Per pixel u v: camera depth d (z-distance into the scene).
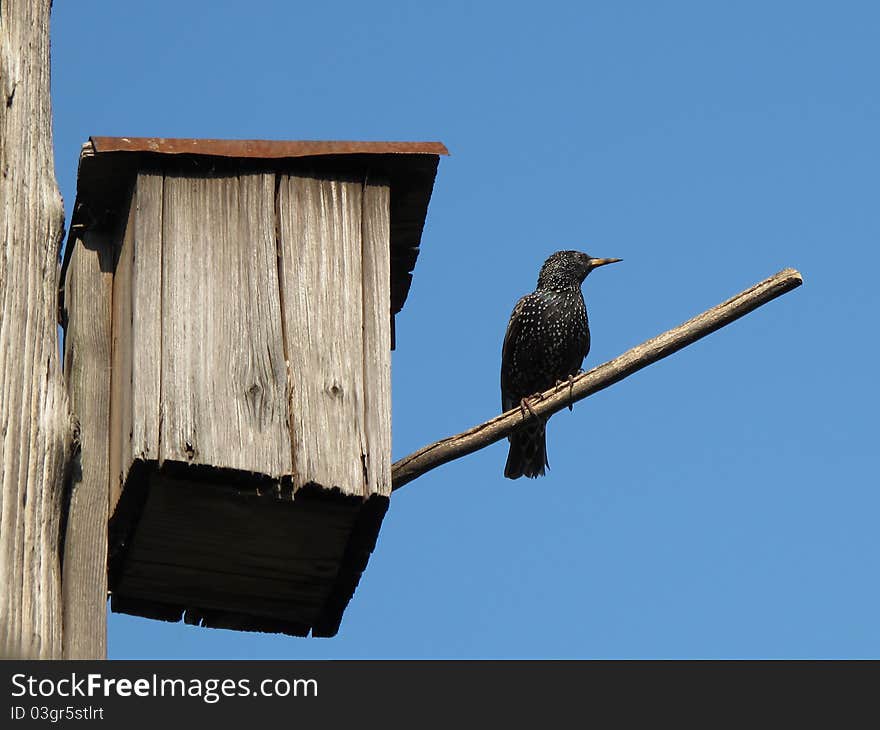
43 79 9.67
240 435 10.44
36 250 9.08
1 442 8.38
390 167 11.65
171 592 11.77
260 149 11.34
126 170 11.36
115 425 10.80
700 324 11.25
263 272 11.05
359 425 10.72
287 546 11.12
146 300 10.75
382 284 11.26
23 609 8.16
